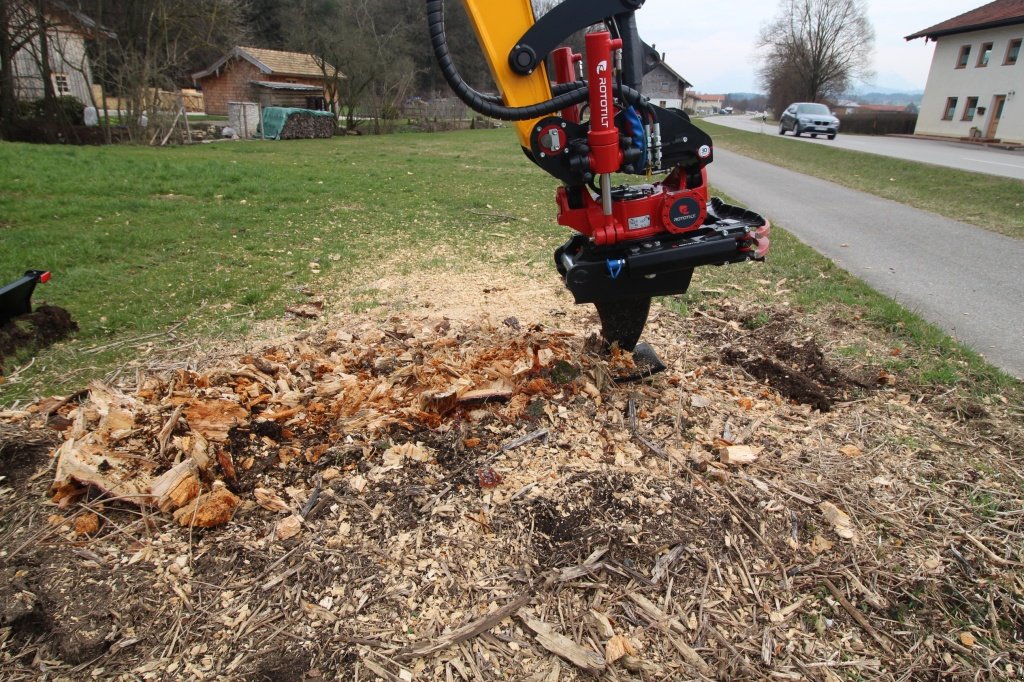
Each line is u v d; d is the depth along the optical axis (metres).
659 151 3.29
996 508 3.02
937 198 11.88
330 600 2.52
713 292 6.08
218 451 3.05
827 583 2.63
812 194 12.84
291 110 31.62
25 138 22.77
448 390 3.45
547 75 3.33
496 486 3.04
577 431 3.43
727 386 4.14
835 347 4.77
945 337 4.88
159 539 2.76
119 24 24.28
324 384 3.69
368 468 3.11
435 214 10.19
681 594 2.57
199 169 14.05
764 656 2.35
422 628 2.41
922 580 2.64
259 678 2.22
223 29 28.14
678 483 3.12
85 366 4.59
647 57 3.43
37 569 2.59
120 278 6.48
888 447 3.50
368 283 6.48
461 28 41.66
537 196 12.47
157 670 2.26
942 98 36.12
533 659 2.31
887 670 2.31
